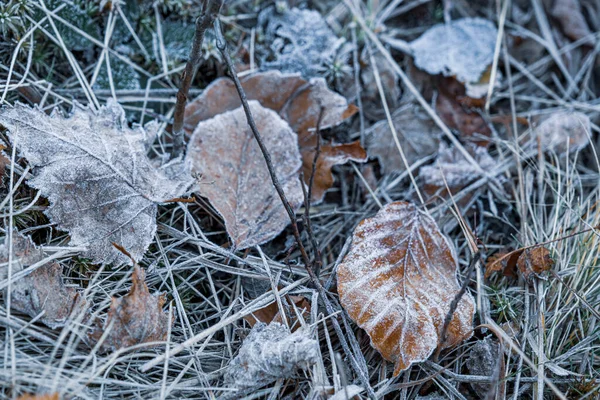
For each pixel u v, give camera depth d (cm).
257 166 43
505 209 46
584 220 44
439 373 39
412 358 39
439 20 51
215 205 42
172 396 38
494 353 40
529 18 51
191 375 39
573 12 51
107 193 40
